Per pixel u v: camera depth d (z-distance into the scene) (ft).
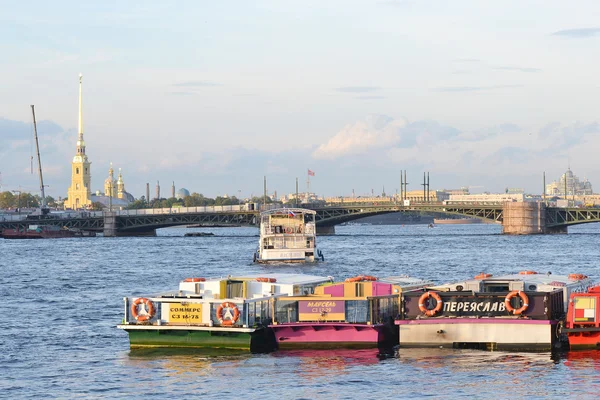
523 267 554.87
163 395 191.31
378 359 219.41
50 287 444.14
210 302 228.63
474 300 224.74
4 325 293.64
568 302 236.63
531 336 221.66
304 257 622.54
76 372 214.90
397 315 237.66
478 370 206.80
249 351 229.25
